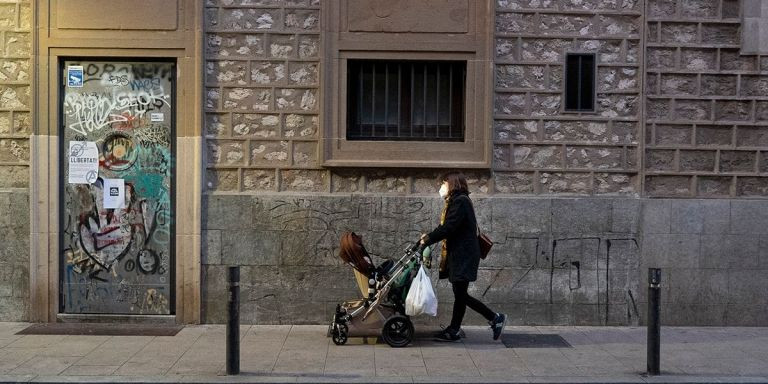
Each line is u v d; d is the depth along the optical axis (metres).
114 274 9.22
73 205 9.20
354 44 9.13
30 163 9.07
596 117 9.26
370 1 9.13
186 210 9.12
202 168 9.16
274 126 9.23
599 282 9.26
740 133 9.32
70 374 7.03
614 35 9.23
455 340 8.41
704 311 9.30
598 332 8.98
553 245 9.23
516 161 9.27
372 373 7.13
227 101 9.22
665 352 8.04
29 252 9.12
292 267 9.20
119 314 9.21
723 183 9.34
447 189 8.27
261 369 7.25
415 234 9.19
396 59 9.20
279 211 9.17
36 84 9.05
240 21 9.20
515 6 9.23
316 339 8.51
